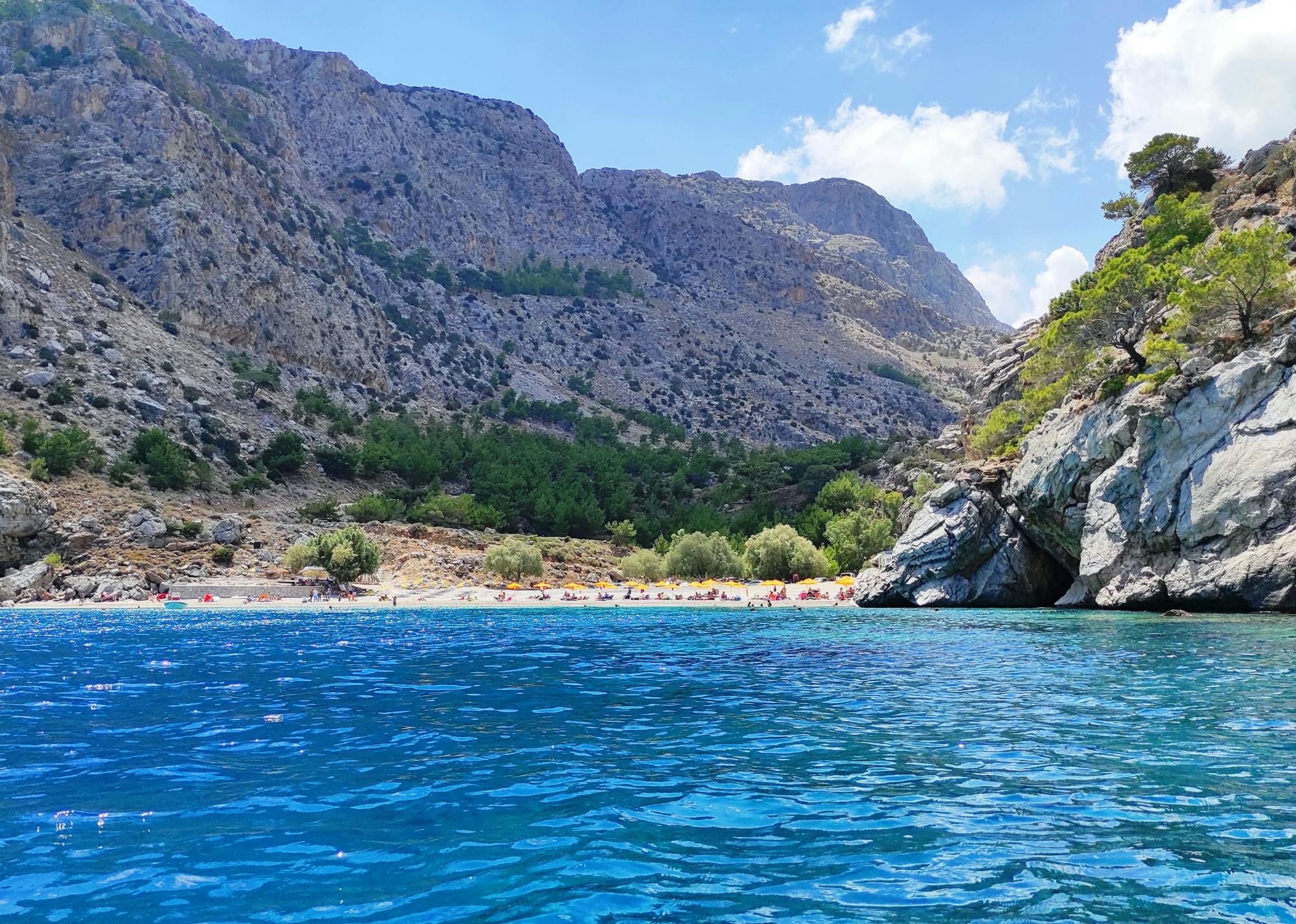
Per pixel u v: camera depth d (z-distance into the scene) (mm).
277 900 8766
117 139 167125
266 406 137750
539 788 13078
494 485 129250
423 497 125500
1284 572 40500
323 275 194750
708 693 22984
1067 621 43594
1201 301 47312
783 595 72688
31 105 167750
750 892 8922
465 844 10508
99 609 61500
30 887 9148
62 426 100312
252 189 190750
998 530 57938
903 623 46500
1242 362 43844
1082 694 21453
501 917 8305
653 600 71812
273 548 83062
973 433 88250
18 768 14430
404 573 84312
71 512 78688
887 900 8664
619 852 10164
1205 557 43875
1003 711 19281
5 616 55625
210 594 69625
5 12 191875
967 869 9516
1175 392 45969
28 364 109625
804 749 15695
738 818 11469
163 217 155125
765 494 139375
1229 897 8656
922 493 89938
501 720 19031
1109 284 55281
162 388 120625
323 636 41969
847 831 10906
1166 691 21500
